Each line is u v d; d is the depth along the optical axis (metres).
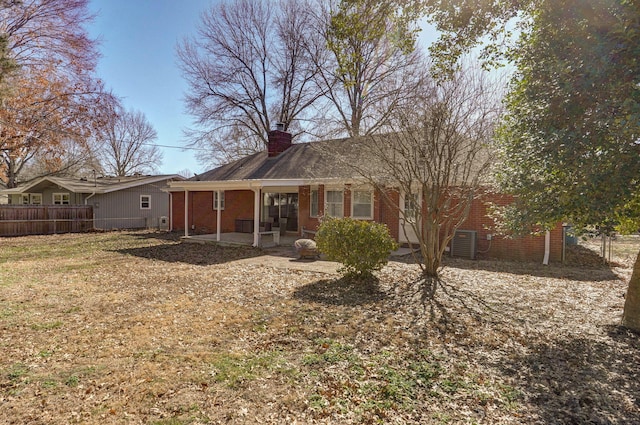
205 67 24.16
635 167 3.19
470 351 3.96
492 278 7.46
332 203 13.45
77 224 19.33
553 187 3.96
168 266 9.06
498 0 4.46
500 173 4.93
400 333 4.47
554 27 3.63
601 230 3.91
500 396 3.06
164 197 23.91
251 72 25.31
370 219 12.52
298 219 14.84
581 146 3.42
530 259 9.62
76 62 16.81
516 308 5.45
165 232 18.45
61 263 9.57
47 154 18.19
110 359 3.72
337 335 4.40
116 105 18.70
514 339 4.29
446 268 8.55
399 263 9.20
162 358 3.74
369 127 8.60
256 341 4.23
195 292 6.45
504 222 5.13
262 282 7.20
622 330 4.57
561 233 9.32
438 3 4.67
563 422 2.72
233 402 2.95
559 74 3.48
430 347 4.06
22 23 14.89
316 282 7.16
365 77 16.12
